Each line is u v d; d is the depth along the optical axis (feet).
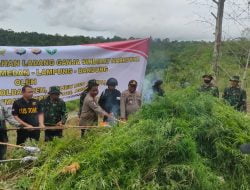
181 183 12.38
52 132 22.33
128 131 14.11
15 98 24.80
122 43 27.35
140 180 12.41
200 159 13.20
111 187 12.40
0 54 24.23
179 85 17.80
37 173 13.88
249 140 14.62
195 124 14.32
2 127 20.13
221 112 15.70
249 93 50.14
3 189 13.37
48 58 25.49
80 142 15.37
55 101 22.45
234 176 13.78
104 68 27.07
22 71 24.89
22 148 15.94
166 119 14.08
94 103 22.95
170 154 13.03
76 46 26.27
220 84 40.81
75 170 12.94
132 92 24.18
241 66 37.32
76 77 26.40
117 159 13.09
